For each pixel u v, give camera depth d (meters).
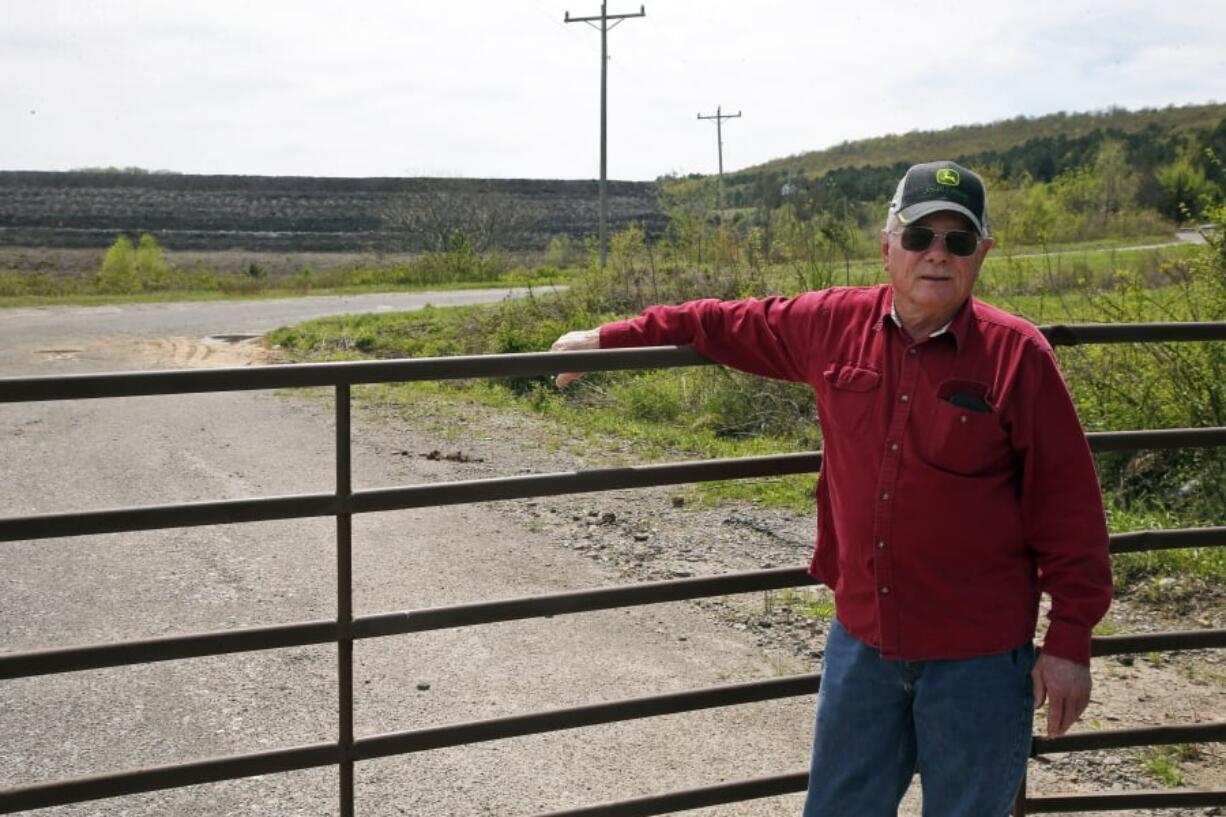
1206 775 4.37
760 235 15.60
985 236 2.49
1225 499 7.51
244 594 6.48
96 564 7.04
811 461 3.15
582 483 2.96
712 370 12.73
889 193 52.78
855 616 2.59
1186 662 5.55
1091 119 127.75
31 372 17.70
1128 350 8.30
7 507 8.70
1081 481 2.47
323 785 4.20
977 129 135.62
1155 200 57.44
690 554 7.29
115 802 4.04
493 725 3.00
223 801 4.06
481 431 12.11
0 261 60.84
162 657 2.74
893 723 2.60
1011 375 2.44
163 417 13.18
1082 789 4.23
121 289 43.44
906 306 2.51
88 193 66.88
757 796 3.21
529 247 66.81
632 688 5.18
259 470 10.07
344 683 2.90
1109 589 2.46
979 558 2.47
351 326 21.81
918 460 2.45
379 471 9.98
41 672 2.65
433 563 7.10
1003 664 2.49
